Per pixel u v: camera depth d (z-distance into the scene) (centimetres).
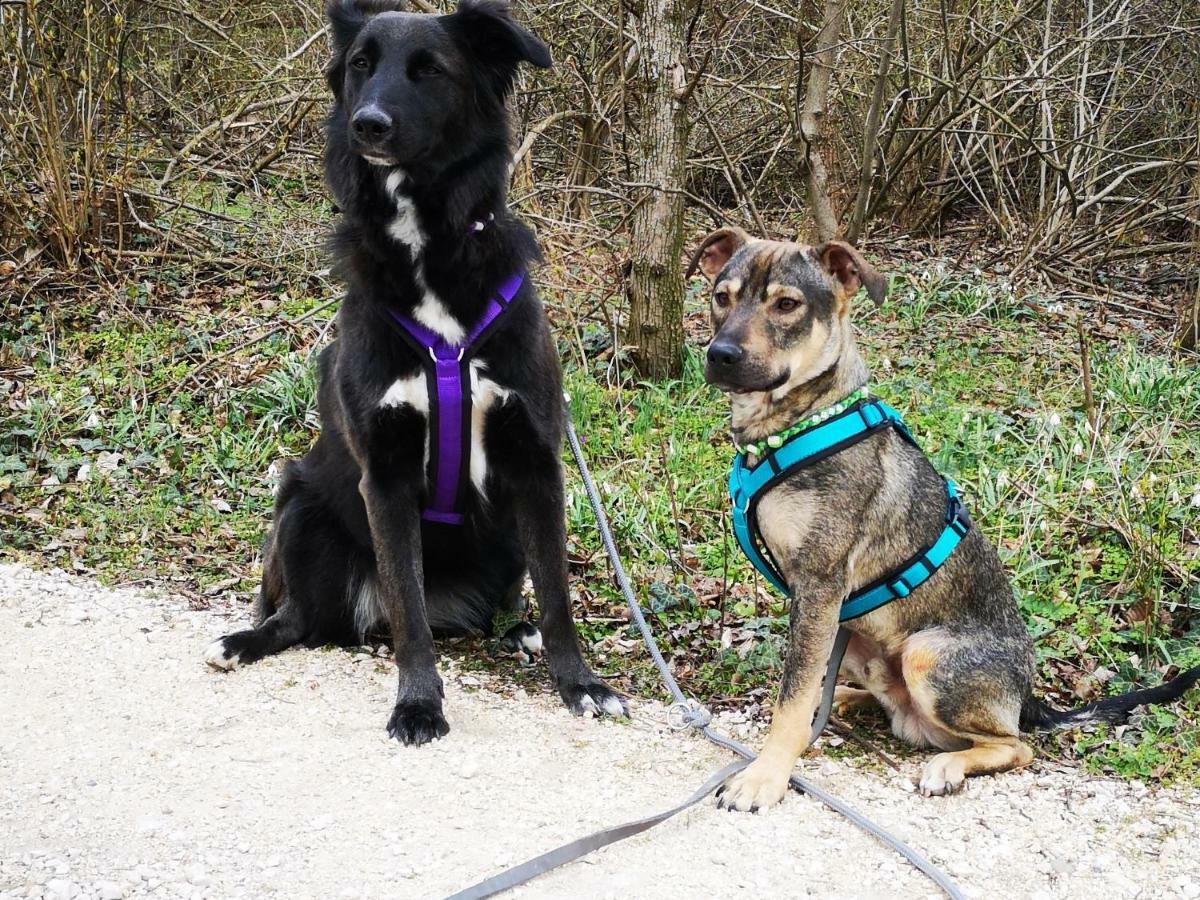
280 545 176
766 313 147
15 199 303
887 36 291
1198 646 173
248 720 156
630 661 177
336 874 128
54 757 147
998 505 209
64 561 201
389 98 152
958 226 412
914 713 155
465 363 158
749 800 139
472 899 124
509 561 180
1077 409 252
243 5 400
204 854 131
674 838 134
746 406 154
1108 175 394
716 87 382
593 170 359
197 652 173
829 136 318
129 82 339
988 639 150
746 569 196
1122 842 136
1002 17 393
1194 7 397
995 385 266
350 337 162
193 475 229
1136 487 191
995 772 148
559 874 129
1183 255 375
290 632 176
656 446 235
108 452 234
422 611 160
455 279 157
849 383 152
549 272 279
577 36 366
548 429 165
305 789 142
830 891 128
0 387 254
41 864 128
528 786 144
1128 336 300
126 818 136
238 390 250
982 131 388
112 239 312
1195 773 147
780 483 148
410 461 162
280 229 319
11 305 283
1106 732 156
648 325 261
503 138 165
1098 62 402
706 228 357
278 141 359
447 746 151
